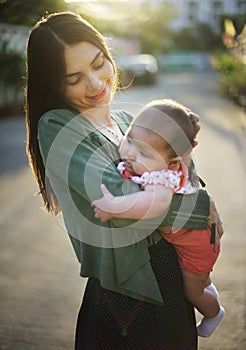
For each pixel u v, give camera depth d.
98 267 1.84
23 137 11.47
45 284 4.16
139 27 38.53
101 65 1.89
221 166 7.93
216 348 3.26
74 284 4.16
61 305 3.82
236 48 20.53
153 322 1.84
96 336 1.91
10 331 3.47
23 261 4.62
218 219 1.93
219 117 13.39
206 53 43.44
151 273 1.82
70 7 7.73
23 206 6.25
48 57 1.83
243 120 12.75
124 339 1.86
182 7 40.78
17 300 3.90
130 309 1.84
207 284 2.04
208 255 1.90
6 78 16.23
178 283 1.88
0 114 15.48
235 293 3.92
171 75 35.38
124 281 1.79
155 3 40.66
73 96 1.88
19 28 17.20
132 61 25.77
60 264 4.55
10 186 7.20
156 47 42.97
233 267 4.38
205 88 22.59
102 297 1.88
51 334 3.43
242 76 16.98
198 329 2.13
